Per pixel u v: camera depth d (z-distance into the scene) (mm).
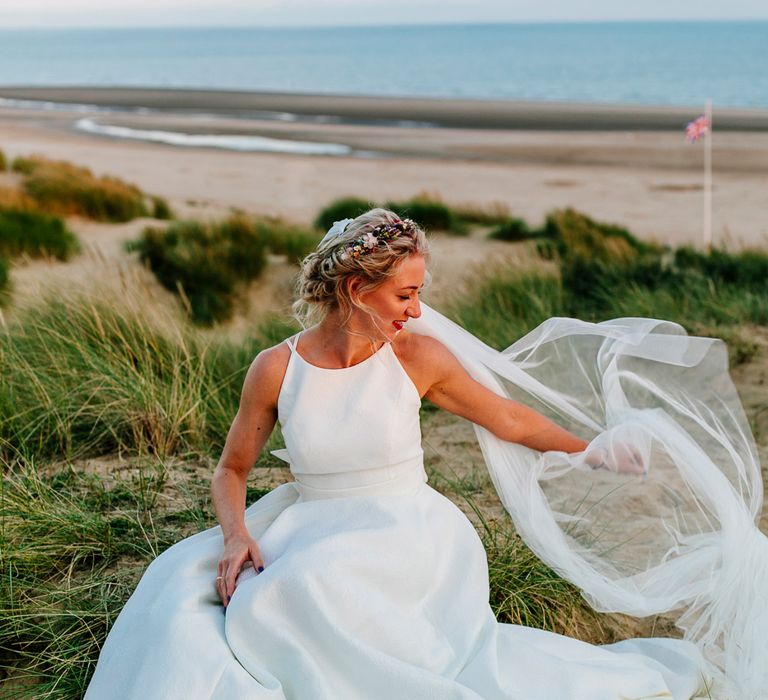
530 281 7551
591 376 2947
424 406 5070
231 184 19656
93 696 2273
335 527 2473
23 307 5820
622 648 2836
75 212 13562
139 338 5133
